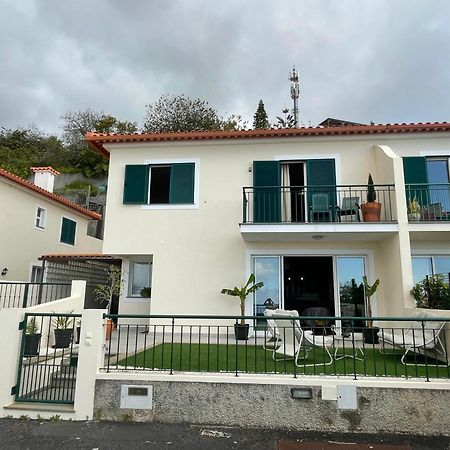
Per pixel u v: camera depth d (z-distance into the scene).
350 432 5.01
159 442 4.71
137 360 6.71
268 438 4.83
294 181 11.43
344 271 10.85
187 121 33.91
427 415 4.96
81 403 5.44
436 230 9.34
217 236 11.18
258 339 9.99
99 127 39.94
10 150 38.56
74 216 19.39
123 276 12.48
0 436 4.89
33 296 11.88
